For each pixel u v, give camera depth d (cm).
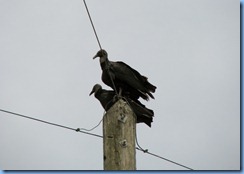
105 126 949
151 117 1066
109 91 1104
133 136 948
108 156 929
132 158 930
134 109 1049
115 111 949
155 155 1030
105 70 1104
